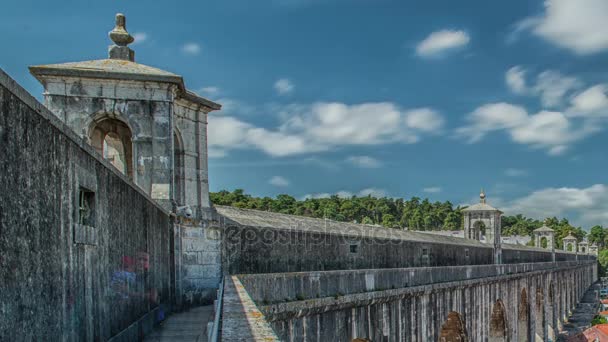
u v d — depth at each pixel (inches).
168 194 820.0
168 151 832.3
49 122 318.7
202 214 908.0
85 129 812.0
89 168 401.1
